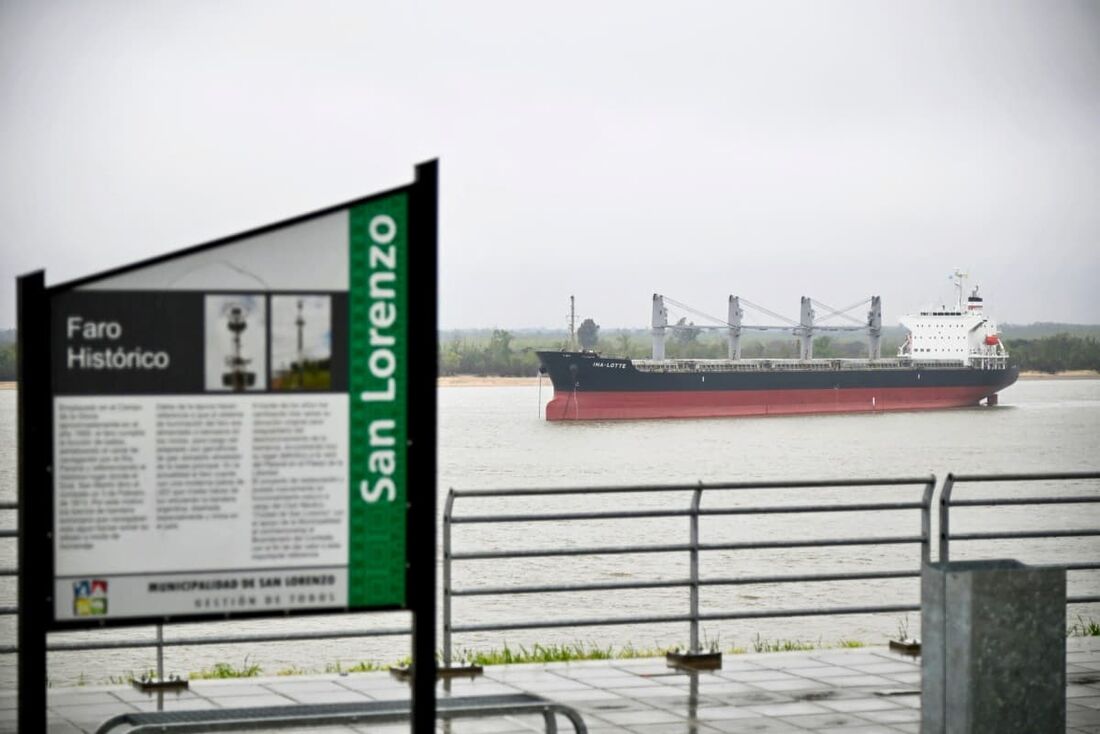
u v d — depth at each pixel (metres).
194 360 5.25
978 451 90.56
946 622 6.45
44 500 5.11
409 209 5.45
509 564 39.03
